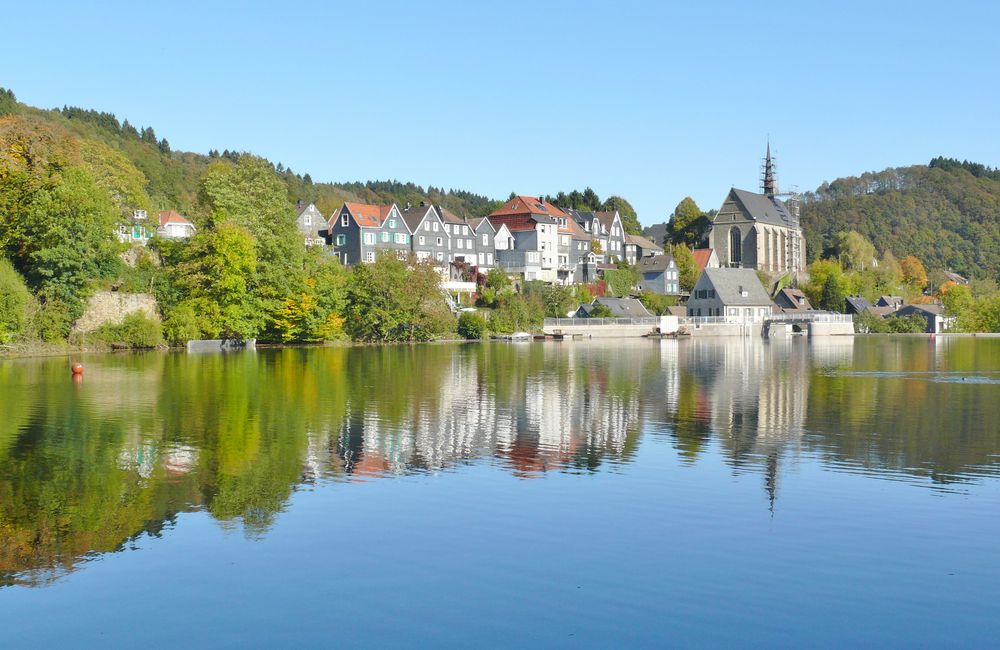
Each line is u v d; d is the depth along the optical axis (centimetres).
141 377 5675
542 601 1683
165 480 2578
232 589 1742
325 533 2073
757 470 2738
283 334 10312
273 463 2816
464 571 1833
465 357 8262
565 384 5462
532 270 16550
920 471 2736
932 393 5012
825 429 3556
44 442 3161
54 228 8138
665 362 7831
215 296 9494
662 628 1571
